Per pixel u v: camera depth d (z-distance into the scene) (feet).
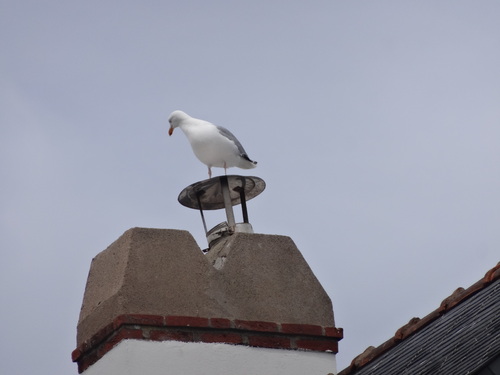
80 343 44.80
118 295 43.34
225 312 44.21
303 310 45.34
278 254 46.11
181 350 43.24
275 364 44.27
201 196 48.83
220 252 46.06
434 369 36.55
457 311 41.60
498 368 32.83
